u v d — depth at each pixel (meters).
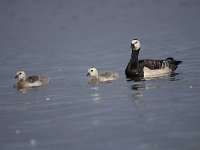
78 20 68.44
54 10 80.19
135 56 31.80
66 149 20.27
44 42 52.38
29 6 85.94
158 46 43.75
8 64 40.62
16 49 48.88
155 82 29.41
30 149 20.56
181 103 24.89
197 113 23.27
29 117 24.66
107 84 29.73
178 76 30.58
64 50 46.00
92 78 30.39
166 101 25.41
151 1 81.00
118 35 53.03
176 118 22.83
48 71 36.06
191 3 73.62
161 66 31.52
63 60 40.47
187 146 19.80
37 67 38.25
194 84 28.25
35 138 21.73
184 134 20.91
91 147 20.27
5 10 83.12
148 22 60.78
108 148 20.05
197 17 60.25
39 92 29.05
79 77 32.62
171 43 44.50
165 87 28.05
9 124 23.88
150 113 23.75
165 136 20.86
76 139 21.22
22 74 30.84
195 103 24.72
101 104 25.72
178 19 60.34
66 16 73.06
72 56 42.16
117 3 82.50
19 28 64.94
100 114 24.16
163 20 61.00
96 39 51.50
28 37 56.88
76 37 54.25
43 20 70.75
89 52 43.47
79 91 28.61
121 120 23.08
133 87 28.55
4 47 50.84
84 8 80.06
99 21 66.00
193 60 35.66
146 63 31.50
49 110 25.47
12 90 30.12
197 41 44.06
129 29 56.75
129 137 21.00
